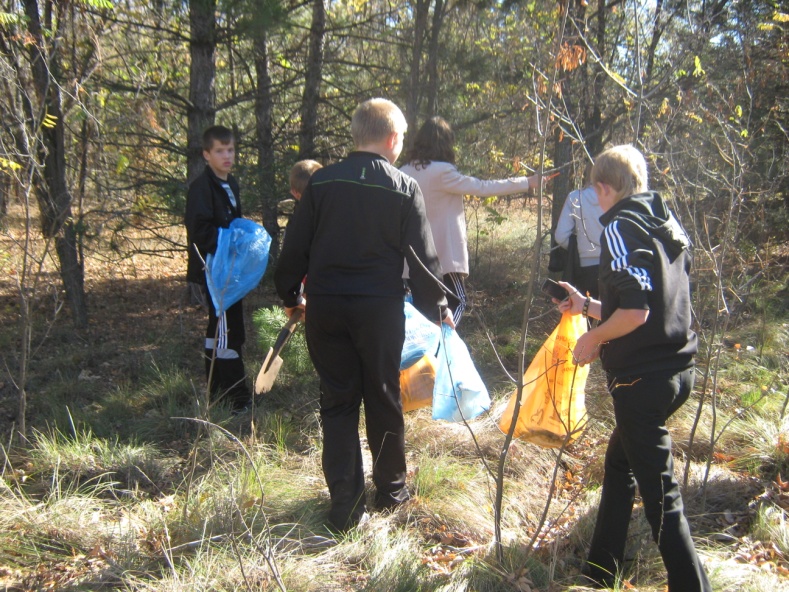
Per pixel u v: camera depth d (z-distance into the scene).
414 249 3.27
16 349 6.41
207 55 7.18
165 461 4.04
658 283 2.68
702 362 5.11
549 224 10.80
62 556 3.18
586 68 7.20
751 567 3.10
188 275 4.64
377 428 3.44
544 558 3.23
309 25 7.70
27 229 4.21
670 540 2.72
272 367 3.60
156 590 2.83
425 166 4.24
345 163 3.29
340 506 3.34
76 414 4.57
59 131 6.36
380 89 7.79
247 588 2.79
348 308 3.22
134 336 6.97
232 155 4.58
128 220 7.37
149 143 7.33
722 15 6.79
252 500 3.35
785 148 6.32
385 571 2.97
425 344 3.72
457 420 3.64
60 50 6.03
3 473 3.73
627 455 2.81
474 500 3.65
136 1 7.15
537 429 3.35
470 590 2.92
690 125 5.17
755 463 4.05
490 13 7.80
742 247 5.60
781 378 5.21
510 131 8.24
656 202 2.82
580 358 2.75
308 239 3.35
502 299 8.35
